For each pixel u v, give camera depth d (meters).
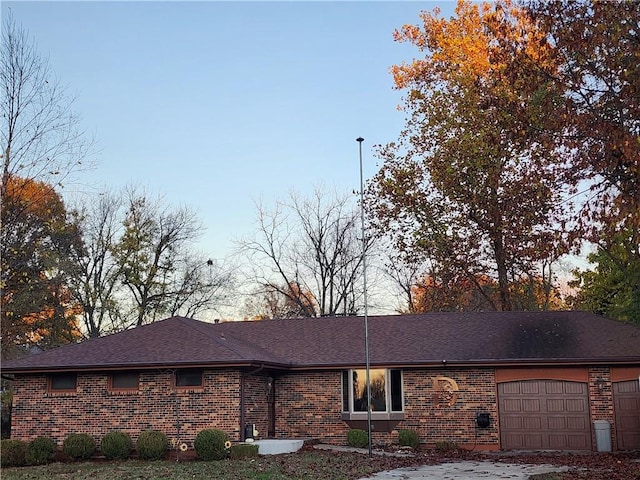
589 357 23.14
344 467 17.97
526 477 16.05
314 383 25.19
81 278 42.31
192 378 22.64
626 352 23.22
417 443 23.59
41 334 37.94
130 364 22.23
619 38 17.27
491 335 25.72
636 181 17.62
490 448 23.59
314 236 46.09
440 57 36.66
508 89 25.25
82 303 42.09
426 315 28.31
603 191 18.69
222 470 17.59
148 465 19.64
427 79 37.50
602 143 18.12
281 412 25.23
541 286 42.41
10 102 23.94
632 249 23.67
